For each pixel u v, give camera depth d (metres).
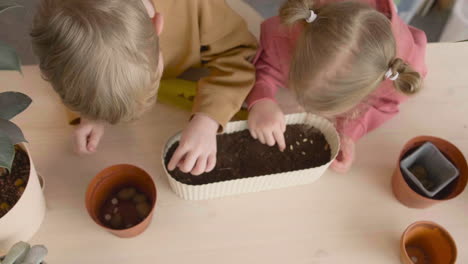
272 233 0.75
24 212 0.64
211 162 0.76
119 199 0.76
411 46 0.88
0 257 0.65
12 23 1.64
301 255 0.73
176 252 0.72
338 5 0.70
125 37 0.54
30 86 0.87
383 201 0.80
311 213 0.78
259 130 0.82
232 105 0.85
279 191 0.80
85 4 0.54
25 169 0.67
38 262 0.58
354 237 0.76
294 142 0.83
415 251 0.76
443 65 0.98
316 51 0.69
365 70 0.68
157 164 0.81
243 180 0.73
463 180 0.75
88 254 0.71
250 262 0.72
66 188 0.77
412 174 0.77
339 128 0.85
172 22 0.87
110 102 0.57
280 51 0.90
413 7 1.68
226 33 0.94
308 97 0.75
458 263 0.73
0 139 0.53
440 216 0.79
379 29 0.69
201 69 1.00
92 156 0.81
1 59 0.53
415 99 0.93
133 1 0.57
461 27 1.63
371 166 0.84
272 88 0.92
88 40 0.52
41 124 0.83
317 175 0.79
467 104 0.93
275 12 1.78
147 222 0.71
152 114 0.87
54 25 0.53
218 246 0.73
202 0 0.86
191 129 0.79
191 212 0.76
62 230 0.72
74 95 0.57
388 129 0.89
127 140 0.83
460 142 0.88
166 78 0.95
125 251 0.71
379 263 0.73
